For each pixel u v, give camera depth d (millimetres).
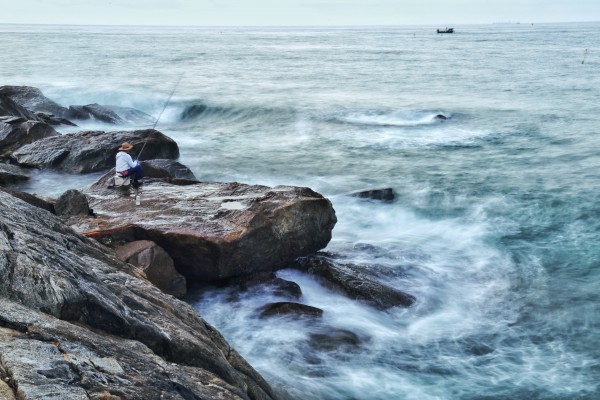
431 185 20438
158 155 20562
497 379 9273
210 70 60781
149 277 10430
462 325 10961
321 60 76625
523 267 13719
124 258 10438
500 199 18844
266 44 127562
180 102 37656
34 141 20312
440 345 10211
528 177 21312
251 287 11406
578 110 34969
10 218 6789
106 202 13047
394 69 63000
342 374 9203
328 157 24828
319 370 9258
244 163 23672
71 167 18781
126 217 12047
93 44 112000
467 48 104562
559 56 79812
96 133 20297
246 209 12125
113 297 5703
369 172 22359
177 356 5738
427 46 115062
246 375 6906
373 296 11281
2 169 17781
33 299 4969
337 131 30328
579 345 10383
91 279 5875
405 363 9609
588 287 12688
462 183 20656
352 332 10211
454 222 16906
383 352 9852
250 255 11531
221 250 11047
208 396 4941
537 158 24172
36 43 111438
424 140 27984
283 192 13109
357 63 71562
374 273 12438
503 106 36844
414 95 42406
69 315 5121
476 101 39094
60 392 3828
